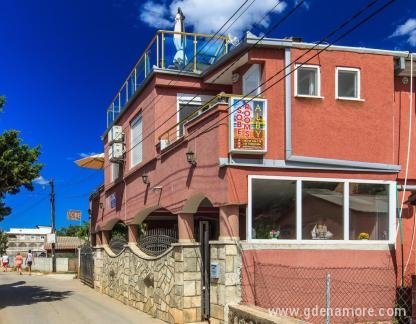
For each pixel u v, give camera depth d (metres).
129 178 19.98
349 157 12.95
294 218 12.37
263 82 12.70
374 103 13.35
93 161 27.22
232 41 17.52
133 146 19.73
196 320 13.30
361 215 12.95
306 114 12.76
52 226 45.81
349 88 13.38
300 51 12.88
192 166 13.65
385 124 13.39
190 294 13.36
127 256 18.67
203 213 17.08
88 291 23.69
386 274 12.83
